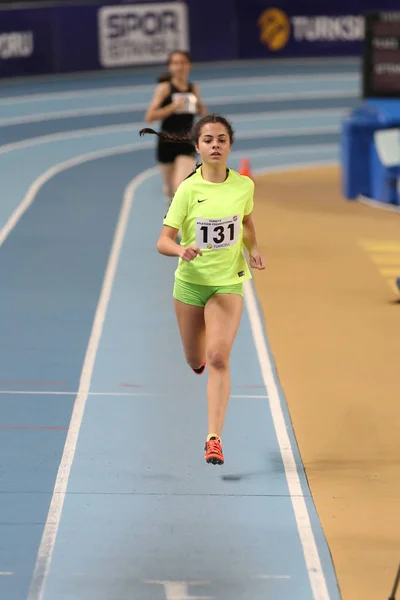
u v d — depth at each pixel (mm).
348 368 23875
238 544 15906
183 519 16688
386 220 41469
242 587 14688
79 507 17047
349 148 45531
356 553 15633
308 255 35156
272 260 34344
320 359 24516
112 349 25188
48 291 30219
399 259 34719
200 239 17641
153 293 30219
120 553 15609
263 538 16078
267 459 19016
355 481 18141
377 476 18359
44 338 25953
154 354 24859
